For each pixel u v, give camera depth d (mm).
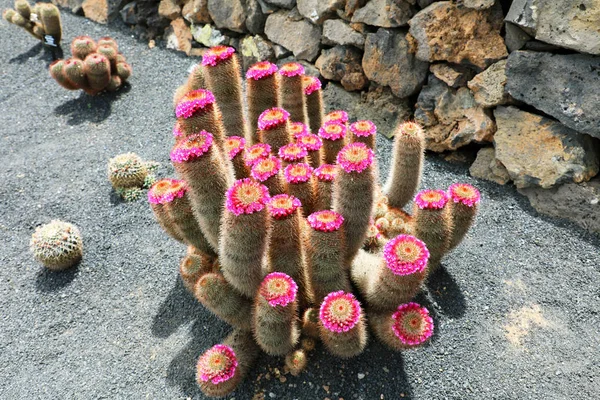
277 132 2811
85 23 7168
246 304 2580
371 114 4672
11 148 5066
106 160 4793
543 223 3699
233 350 2697
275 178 2516
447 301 3166
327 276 2453
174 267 3641
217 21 5879
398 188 3199
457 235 2965
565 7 3270
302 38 5082
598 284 3242
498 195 3963
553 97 3506
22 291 3621
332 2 4613
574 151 3549
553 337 2949
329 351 2771
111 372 2988
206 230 2516
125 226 4062
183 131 2537
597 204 3521
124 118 5395
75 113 5547
